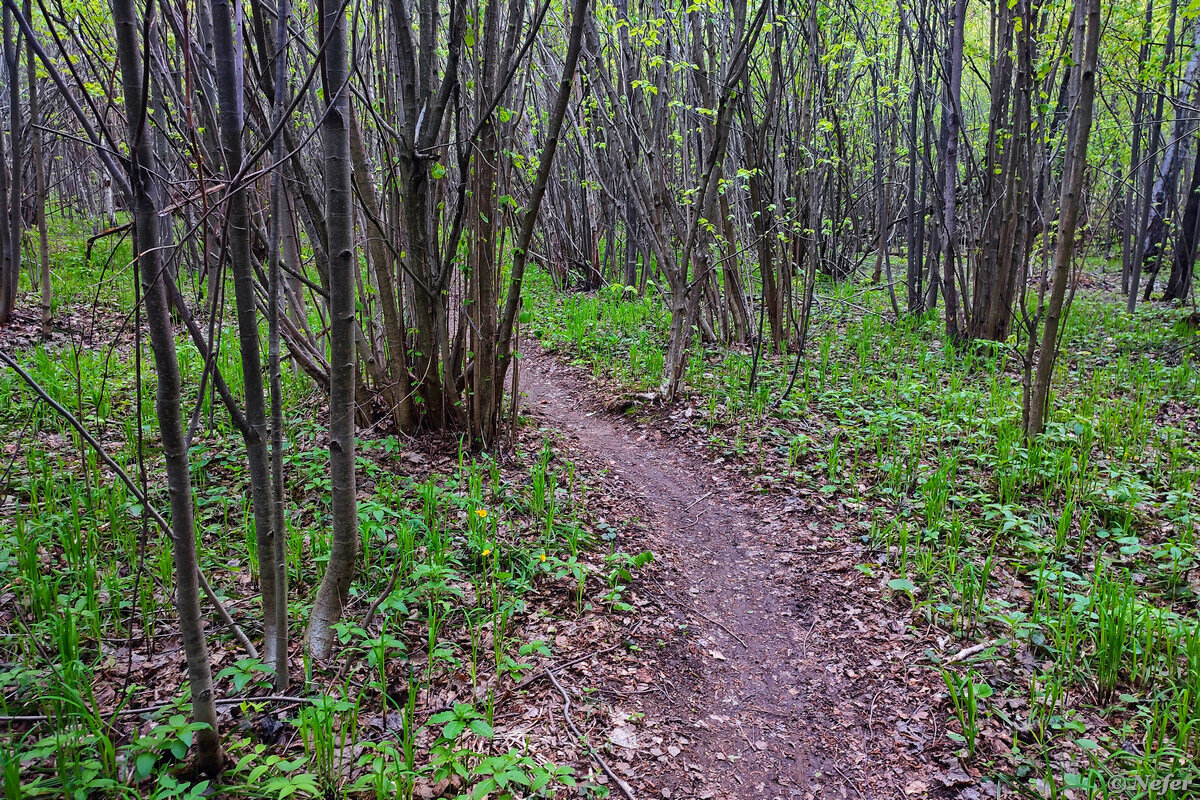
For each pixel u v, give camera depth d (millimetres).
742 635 3654
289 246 5379
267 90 3994
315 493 4500
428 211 5242
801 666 3398
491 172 5035
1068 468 4711
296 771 2365
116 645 3012
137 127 1790
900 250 19578
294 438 5344
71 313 9250
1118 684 3021
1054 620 3422
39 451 4805
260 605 3316
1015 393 6789
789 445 5840
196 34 3732
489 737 2633
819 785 2691
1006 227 8578
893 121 12227
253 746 2486
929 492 4609
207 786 2289
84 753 2322
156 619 3195
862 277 15648
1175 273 12602
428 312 5336
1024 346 8602
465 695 2906
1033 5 7855
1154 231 16219
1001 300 8836
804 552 4363
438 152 5020
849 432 5852
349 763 2422
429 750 2506
